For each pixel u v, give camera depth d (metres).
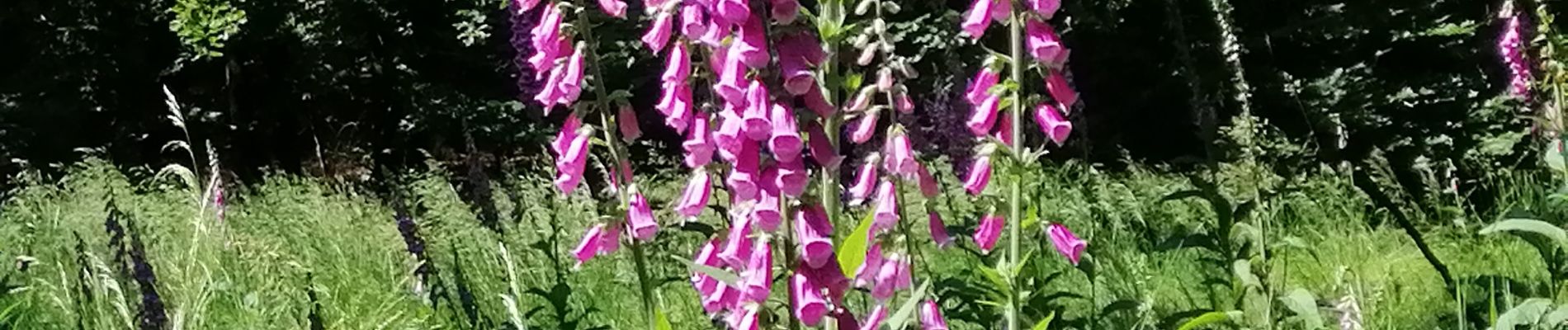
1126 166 12.44
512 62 15.04
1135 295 4.50
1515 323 3.15
